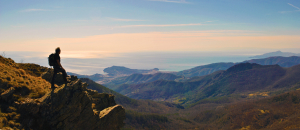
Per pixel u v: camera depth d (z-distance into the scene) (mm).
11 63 20922
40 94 15500
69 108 15047
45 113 13898
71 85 15859
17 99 13602
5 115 11805
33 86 16172
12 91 13672
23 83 15625
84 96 16375
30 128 12703
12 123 11711
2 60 20062
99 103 24422
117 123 20844
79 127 15945
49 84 18594
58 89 15367
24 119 12656
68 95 15305
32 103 13406
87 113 16656
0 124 11008
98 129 18000
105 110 20172
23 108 13031
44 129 13570
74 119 15484
